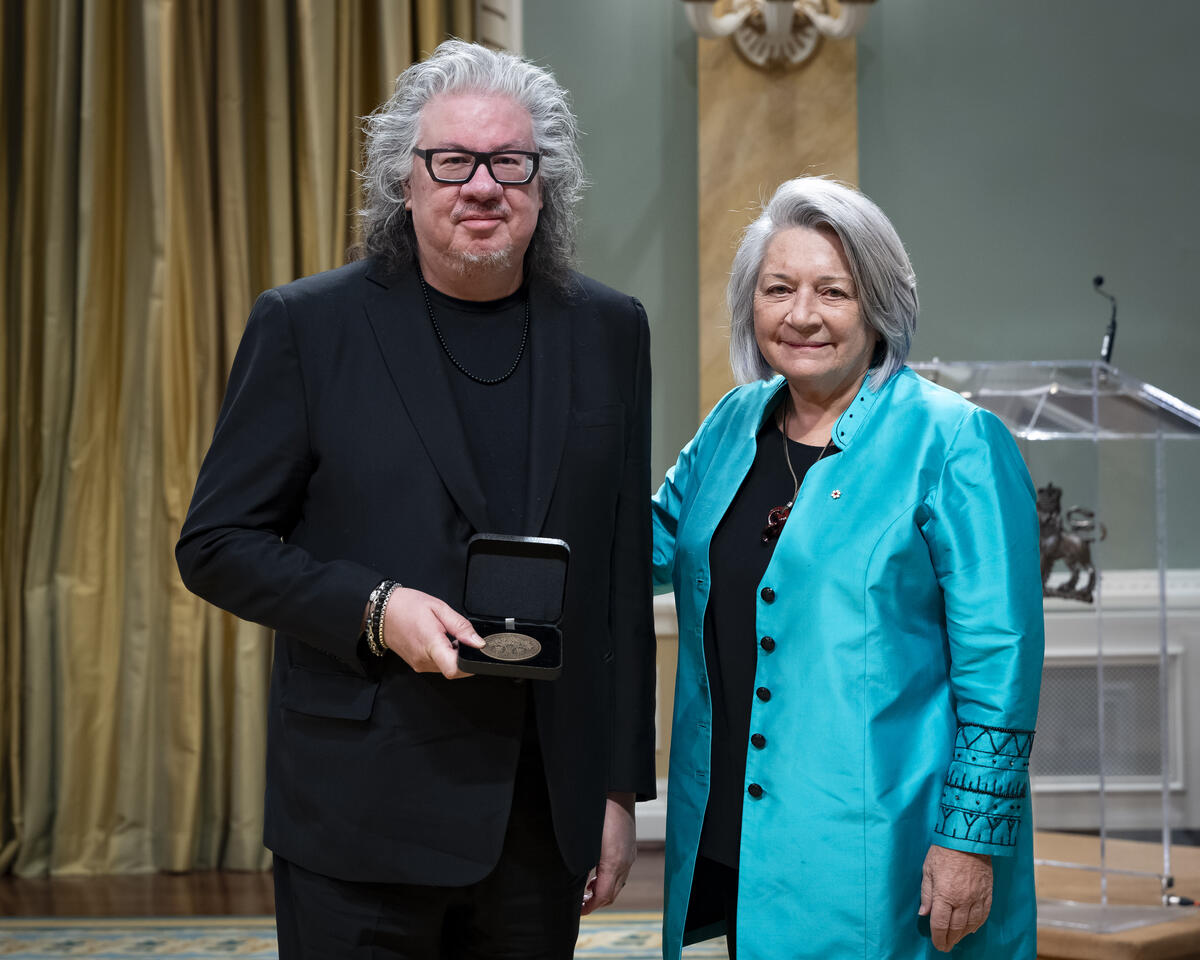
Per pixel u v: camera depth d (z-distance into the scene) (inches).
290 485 66.1
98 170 157.6
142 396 159.8
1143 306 168.6
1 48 157.8
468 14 161.2
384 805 64.2
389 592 61.7
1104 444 168.7
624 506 73.0
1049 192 168.9
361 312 67.3
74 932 135.8
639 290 169.9
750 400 80.1
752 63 165.8
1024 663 68.1
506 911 68.1
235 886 153.9
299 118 161.5
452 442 65.4
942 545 70.2
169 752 159.3
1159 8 167.8
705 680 74.5
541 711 66.2
